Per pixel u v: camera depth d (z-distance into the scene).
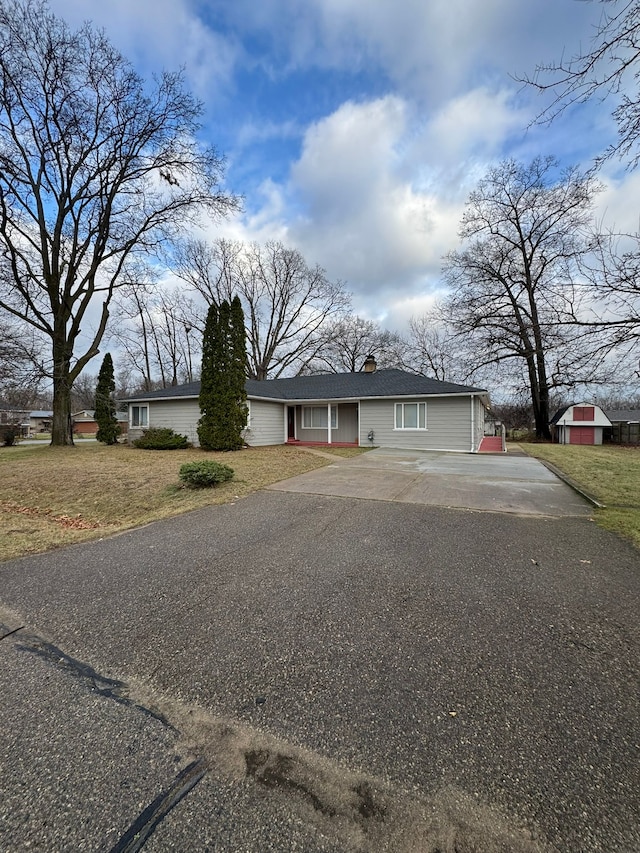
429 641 2.52
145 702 2.00
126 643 2.54
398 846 1.30
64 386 16.75
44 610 2.99
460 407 14.91
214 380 14.23
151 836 1.33
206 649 2.46
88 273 17.02
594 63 3.97
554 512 5.75
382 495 6.85
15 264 15.17
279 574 3.61
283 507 6.10
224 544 4.47
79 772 1.58
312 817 1.39
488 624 2.72
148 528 5.15
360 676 2.18
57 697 2.04
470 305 23.88
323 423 18.69
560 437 25.92
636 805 1.43
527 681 2.13
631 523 5.12
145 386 34.06
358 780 1.54
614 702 1.97
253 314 31.89
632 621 2.76
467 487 7.53
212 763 1.63
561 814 1.40
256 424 16.75
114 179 15.95
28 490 8.10
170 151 15.60
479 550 4.21
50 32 12.95
